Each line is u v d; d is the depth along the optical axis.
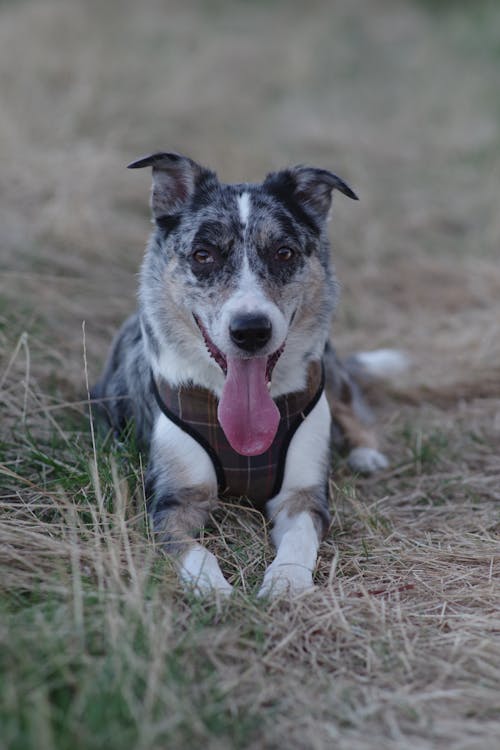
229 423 5.21
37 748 3.32
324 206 5.96
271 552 5.46
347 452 7.27
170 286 5.59
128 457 6.02
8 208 10.43
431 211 13.09
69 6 21.44
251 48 21.33
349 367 8.29
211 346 5.37
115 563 4.59
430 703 3.94
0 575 4.58
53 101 14.77
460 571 5.23
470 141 15.73
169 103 15.92
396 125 17.17
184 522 5.47
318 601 4.77
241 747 3.59
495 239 11.91
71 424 6.74
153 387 5.88
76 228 10.09
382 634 4.47
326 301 5.80
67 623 4.13
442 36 23.58
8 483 5.80
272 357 5.38
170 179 5.84
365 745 3.62
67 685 3.79
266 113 17.05
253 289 5.16
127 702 3.63
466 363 8.68
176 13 24.17
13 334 7.57
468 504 6.29
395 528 5.91
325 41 23.31
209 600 4.64
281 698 3.93
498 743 3.62
